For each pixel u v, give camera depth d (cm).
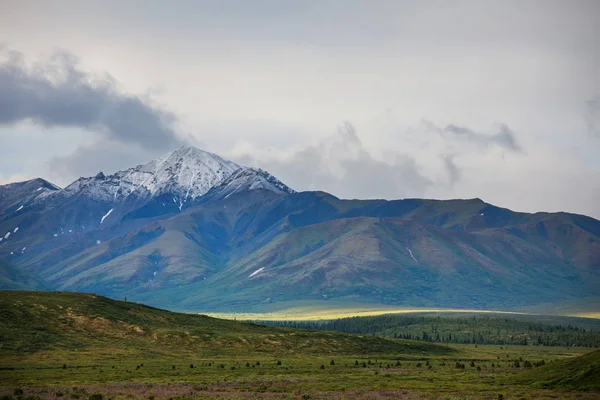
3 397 10269
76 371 15738
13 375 14688
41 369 16162
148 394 11081
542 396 10969
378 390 12131
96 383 13100
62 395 10788
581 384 11881
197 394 11138
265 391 11881
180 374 15375
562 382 12238
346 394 11331
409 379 14475
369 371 16688
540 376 13162
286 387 12606
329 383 13462
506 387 12506
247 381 13712
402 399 10669
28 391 11238
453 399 10575
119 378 14275
